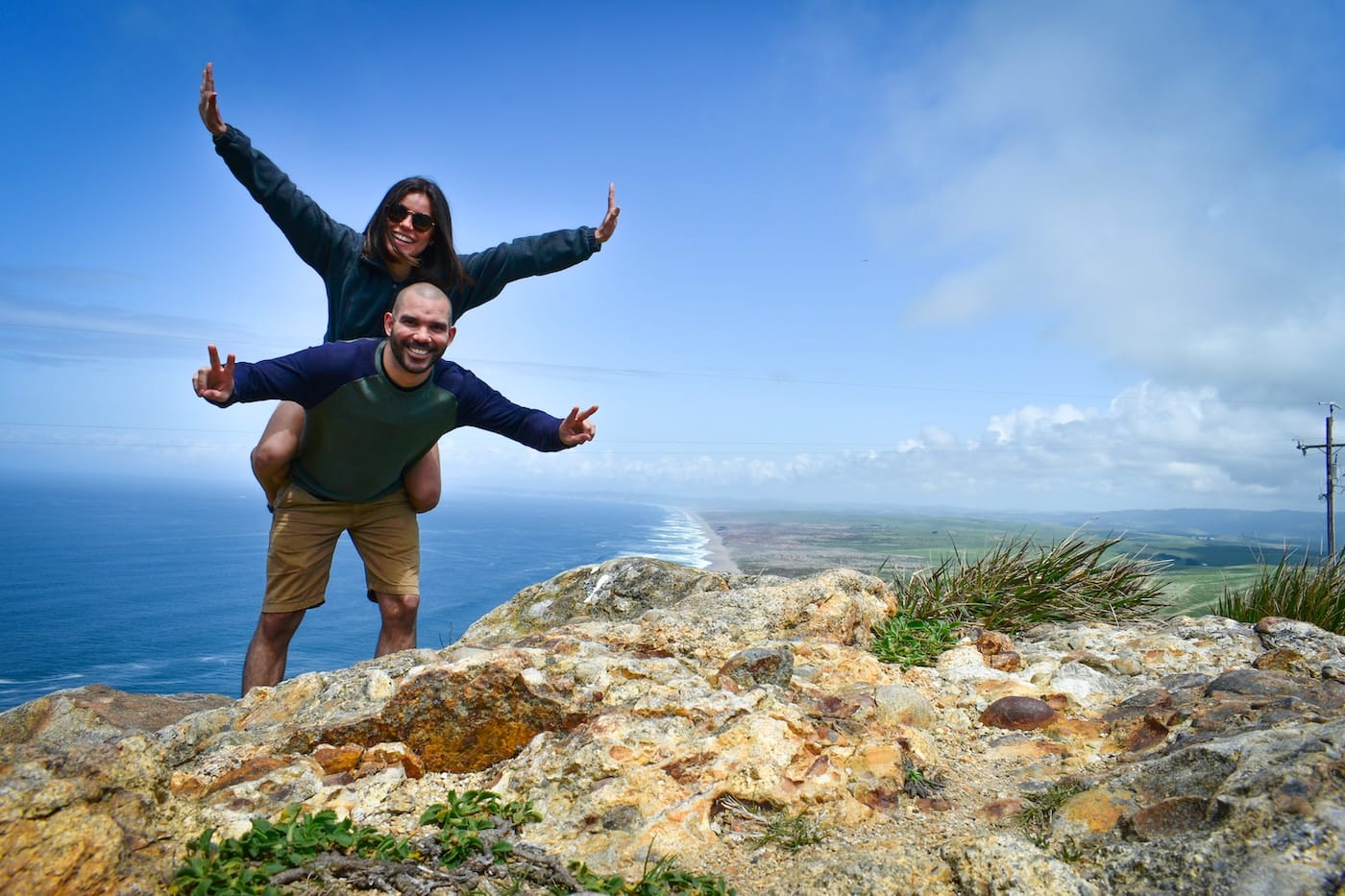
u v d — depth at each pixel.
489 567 163.12
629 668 3.77
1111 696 4.26
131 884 2.20
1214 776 2.55
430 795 3.13
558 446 4.44
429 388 4.28
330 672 3.96
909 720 3.84
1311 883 1.94
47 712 4.14
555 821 2.89
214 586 146.00
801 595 5.05
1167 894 2.15
